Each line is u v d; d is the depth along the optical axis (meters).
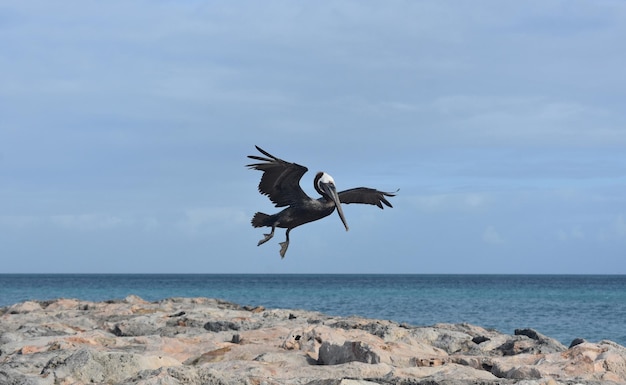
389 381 12.63
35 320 25.78
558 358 14.84
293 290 118.88
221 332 21.58
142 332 22.31
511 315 56.47
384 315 55.69
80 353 12.73
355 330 18.73
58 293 98.38
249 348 17.42
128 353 12.91
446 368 13.97
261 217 15.58
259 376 13.07
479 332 23.34
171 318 25.47
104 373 12.55
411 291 116.12
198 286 142.62
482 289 131.62
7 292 100.69
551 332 42.88
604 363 14.09
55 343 17.11
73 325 24.27
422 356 15.98
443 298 88.44
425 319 51.91
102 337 18.44
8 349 17.81
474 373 13.38
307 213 15.25
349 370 13.95
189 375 11.69
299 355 16.44
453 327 24.17
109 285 145.75
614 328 45.00
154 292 106.00
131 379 11.95
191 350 17.92
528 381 12.05
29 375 12.22
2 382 11.98
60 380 12.19
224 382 11.70
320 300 80.12
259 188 15.06
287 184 15.13
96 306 33.06
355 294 100.38
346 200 16.55
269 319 25.59
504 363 14.62
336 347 15.68
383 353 15.11
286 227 15.60
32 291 105.44
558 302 79.94
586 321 50.56
